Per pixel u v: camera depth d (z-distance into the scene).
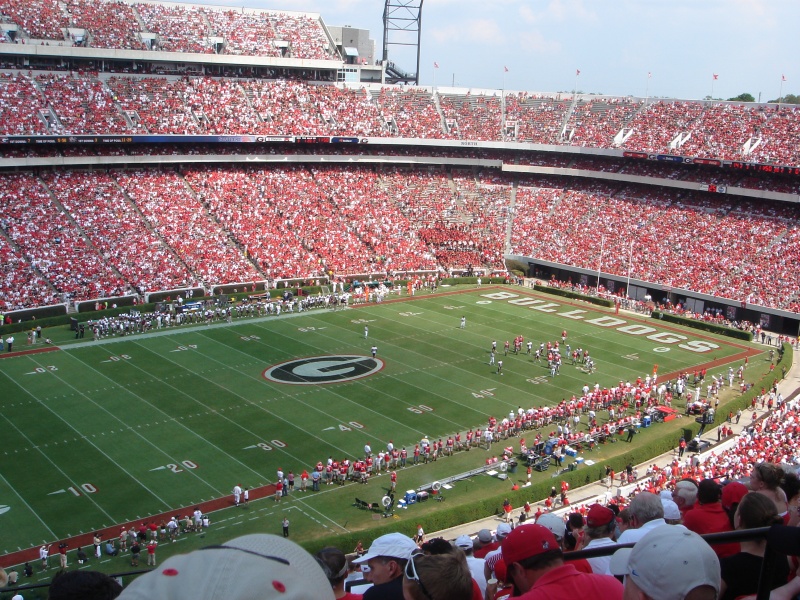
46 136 74.81
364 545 32.91
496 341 65.31
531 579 5.75
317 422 46.75
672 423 49.91
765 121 87.00
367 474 40.25
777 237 78.69
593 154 96.06
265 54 94.56
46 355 57.12
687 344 67.25
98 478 38.69
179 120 84.19
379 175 97.69
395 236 88.38
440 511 35.72
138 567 31.22
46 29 82.31
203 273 73.88
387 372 56.25
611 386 55.75
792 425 43.53
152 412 47.19
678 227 85.06
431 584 5.05
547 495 39.34
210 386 51.97
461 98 104.00
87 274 68.88
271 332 65.12
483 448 44.69
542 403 51.59
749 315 73.69
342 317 70.75
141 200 79.56
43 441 42.62
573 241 89.06
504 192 99.00
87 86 82.25
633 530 7.90
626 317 75.38
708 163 84.31
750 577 6.11
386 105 99.69
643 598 4.52
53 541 32.94
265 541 3.24
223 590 2.89
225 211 82.62
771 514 6.74
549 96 106.56
